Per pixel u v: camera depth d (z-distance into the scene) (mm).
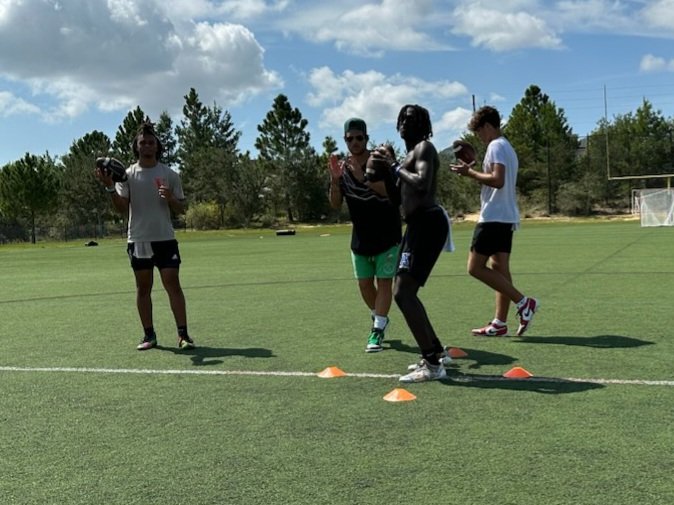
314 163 74312
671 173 67875
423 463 3191
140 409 4215
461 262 14398
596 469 3061
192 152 80688
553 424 3680
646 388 4332
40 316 8414
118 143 79812
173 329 7199
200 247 26359
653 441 3389
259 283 11555
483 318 7250
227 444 3537
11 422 4016
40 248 33438
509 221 6039
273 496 2885
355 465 3197
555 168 67312
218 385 4742
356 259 6051
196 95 83188
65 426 3916
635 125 70125
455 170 6070
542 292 9148
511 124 74438
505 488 2887
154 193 6035
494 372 4875
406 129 4840
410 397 4258
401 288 4711
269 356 5648
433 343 4836
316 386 4645
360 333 6629
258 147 76062
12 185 54969
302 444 3504
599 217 61344
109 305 9305
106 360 5688
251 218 69438
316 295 9625
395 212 5867
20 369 5391
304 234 40594
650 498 2762
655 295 8570
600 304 7941
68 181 69562
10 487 3066
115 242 41000
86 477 3160
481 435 3543
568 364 5047
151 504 2850
